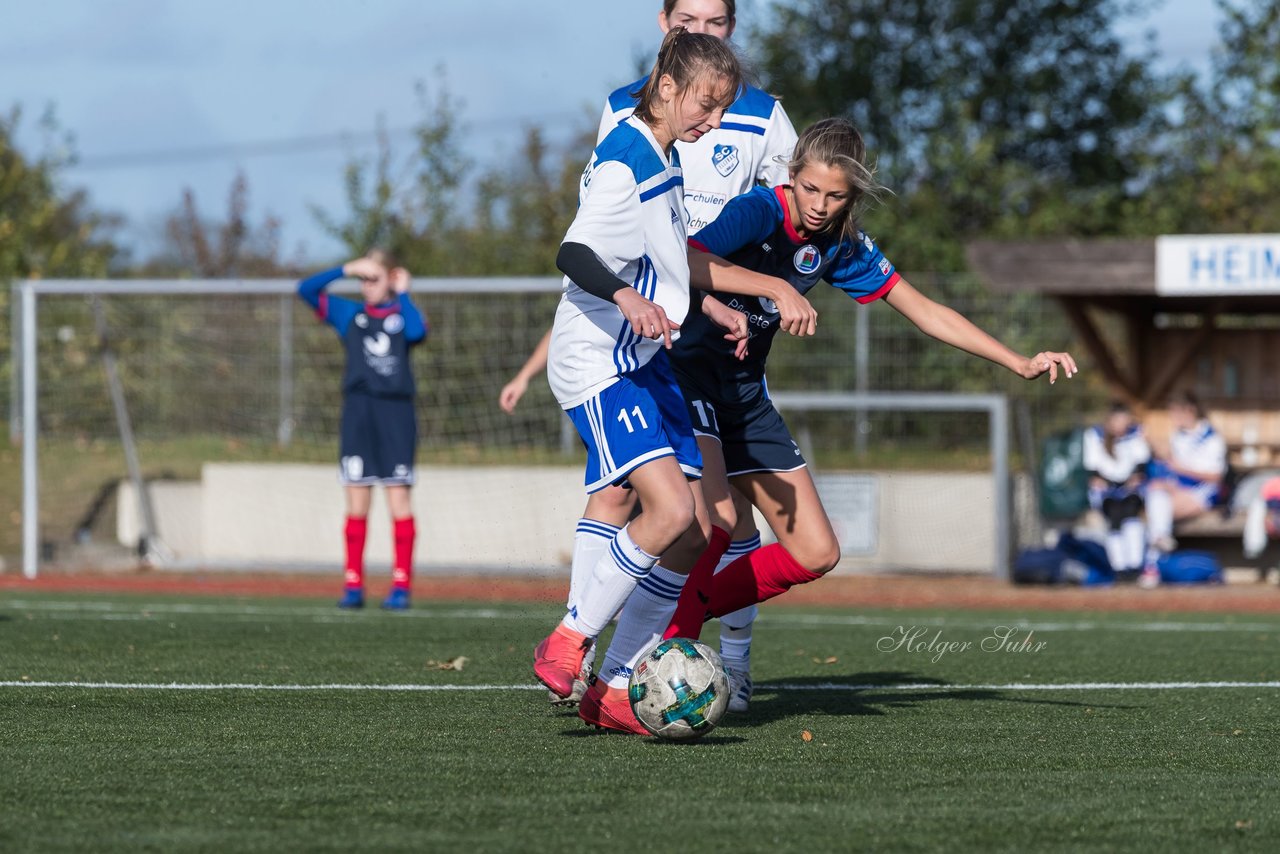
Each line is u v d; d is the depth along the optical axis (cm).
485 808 1120
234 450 5619
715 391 1673
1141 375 5497
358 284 5353
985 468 5544
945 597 4403
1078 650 2584
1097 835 1059
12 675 2003
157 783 1216
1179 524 4978
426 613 3325
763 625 3178
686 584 1639
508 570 5025
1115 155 10769
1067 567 4784
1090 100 10938
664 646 1448
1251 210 9688
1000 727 1591
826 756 1378
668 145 1488
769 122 1873
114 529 5412
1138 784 1259
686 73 1434
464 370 5541
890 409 5650
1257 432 5400
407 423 3503
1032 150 10900
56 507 5422
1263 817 1128
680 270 1456
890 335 5659
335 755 1358
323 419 5612
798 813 1114
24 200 9650
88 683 1919
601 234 1417
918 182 10125
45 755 1354
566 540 5209
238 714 1639
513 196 9344
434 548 5222
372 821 1073
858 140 1530
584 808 1123
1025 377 1625
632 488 1562
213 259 10125
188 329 5653
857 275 1673
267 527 5350
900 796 1188
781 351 5716
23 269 9262
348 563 3516
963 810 1136
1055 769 1329
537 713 1652
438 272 8688
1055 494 5294
